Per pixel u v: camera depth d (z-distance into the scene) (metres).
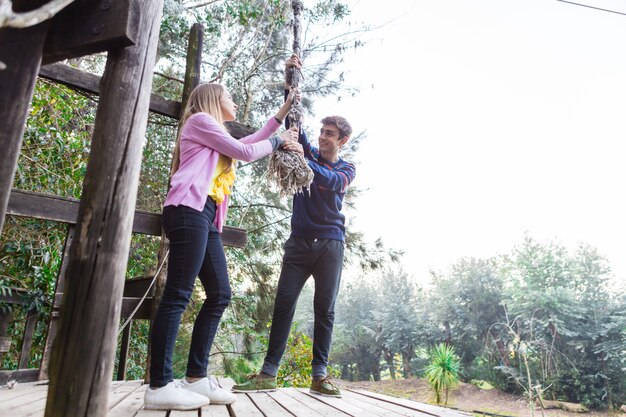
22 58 1.16
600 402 25.17
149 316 2.76
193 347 1.93
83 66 6.81
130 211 1.19
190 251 1.76
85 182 1.17
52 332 2.57
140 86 1.24
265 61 8.41
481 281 32.94
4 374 2.38
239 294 7.77
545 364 27.00
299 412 1.87
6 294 2.85
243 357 7.72
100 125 1.20
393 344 36.09
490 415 22.34
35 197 2.52
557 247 31.75
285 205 8.16
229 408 1.91
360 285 42.75
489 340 30.91
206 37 7.18
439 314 33.53
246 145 1.93
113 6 1.22
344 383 34.25
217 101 2.05
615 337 27.41
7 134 1.10
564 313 28.52
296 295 2.65
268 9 7.09
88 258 1.11
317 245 2.61
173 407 1.70
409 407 2.15
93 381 1.06
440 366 17.92
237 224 7.51
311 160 2.78
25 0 1.20
